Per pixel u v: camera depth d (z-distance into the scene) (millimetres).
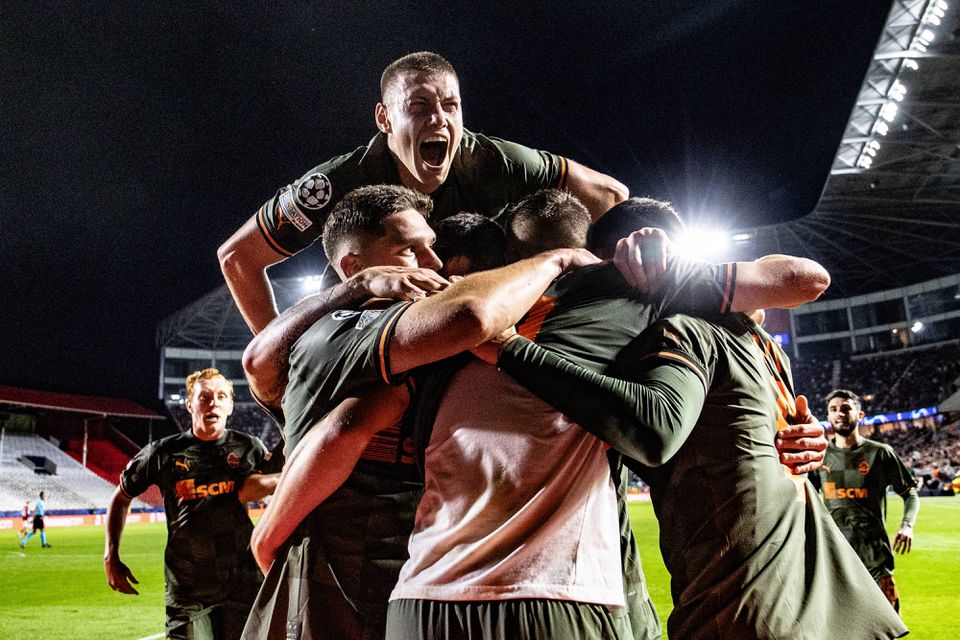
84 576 11961
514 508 1750
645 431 1740
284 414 2346
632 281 2131
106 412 46656
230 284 3816
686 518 2148
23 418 46156
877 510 6621
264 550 2264
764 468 2129
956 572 9094
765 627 1979
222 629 4844
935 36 26500
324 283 2871
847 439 6809
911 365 46250
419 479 2229
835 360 49406
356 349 2002
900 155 34562
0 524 31703
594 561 1761
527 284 1928
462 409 1884
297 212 3473
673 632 2145
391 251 2344
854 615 2078
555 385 1771
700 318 2203
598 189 3766
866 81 29375
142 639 6656
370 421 2041
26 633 6973
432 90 3201
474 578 1704
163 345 54000
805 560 2127
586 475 1822
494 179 3568
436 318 1831
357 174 3480
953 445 38219
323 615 2111
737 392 2158
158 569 12531
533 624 1634
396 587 1880
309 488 2047
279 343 2299
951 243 42969
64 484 40219
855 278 48812
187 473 4914
